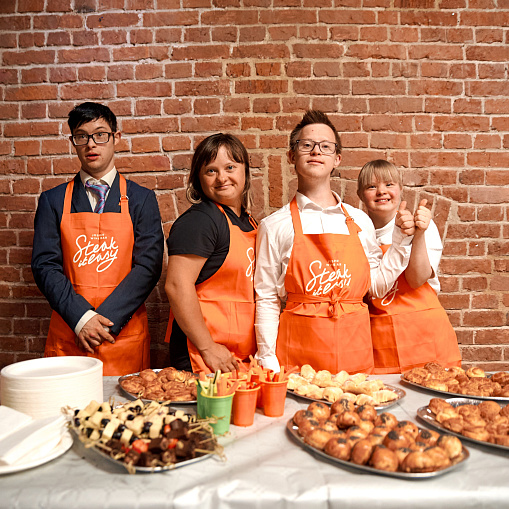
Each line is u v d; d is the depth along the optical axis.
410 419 1.05
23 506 0.74
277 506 0.75
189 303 1.54
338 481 0.78
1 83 2.40
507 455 0.88
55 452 0.87
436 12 2.38
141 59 2.38
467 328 2.41
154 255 1.89
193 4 2.37
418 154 2.38
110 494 0.75
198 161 1.68
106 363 1.81
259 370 1.13
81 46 2.38
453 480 0.79
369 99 2.37
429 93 2.38
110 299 1.78
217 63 2.37
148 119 2.38
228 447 0.92
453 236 2.41
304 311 1.59
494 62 2.40
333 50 2.37
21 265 2.41
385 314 1.80
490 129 2.41
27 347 2.41
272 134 2.37
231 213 1.70
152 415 0.91
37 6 2.38
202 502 0.75
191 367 1.61
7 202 2.41
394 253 1.69
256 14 2.36
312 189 1.70
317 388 1.19
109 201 1.88
